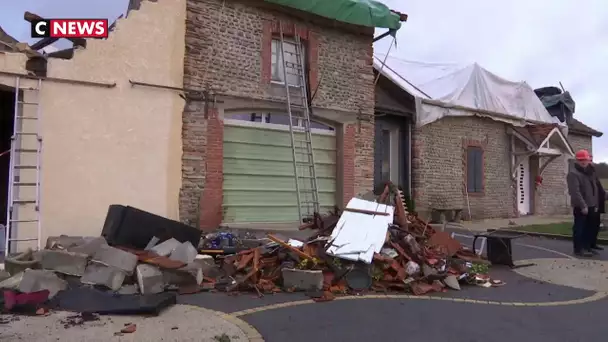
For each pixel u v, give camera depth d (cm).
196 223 1071
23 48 926
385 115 1525
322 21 1266
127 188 1002
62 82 944
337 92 1293
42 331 500
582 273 885
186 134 1066
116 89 995
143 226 784
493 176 1828
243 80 1143
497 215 1834
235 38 1134
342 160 1305
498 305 668
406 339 516
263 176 1198
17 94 897
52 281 616
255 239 927
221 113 1115
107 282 641
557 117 2256
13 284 610
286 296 679
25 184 902
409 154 1559
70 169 949
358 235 788
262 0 1160
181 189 1060
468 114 1702
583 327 575
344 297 684
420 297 700
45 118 927
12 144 889
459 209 1641
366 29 1349
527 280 831
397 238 827
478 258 920
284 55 1219
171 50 1054
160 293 636
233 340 493
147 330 513
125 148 1002
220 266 770
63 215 940
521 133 1889
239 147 1163
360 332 534
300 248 769
